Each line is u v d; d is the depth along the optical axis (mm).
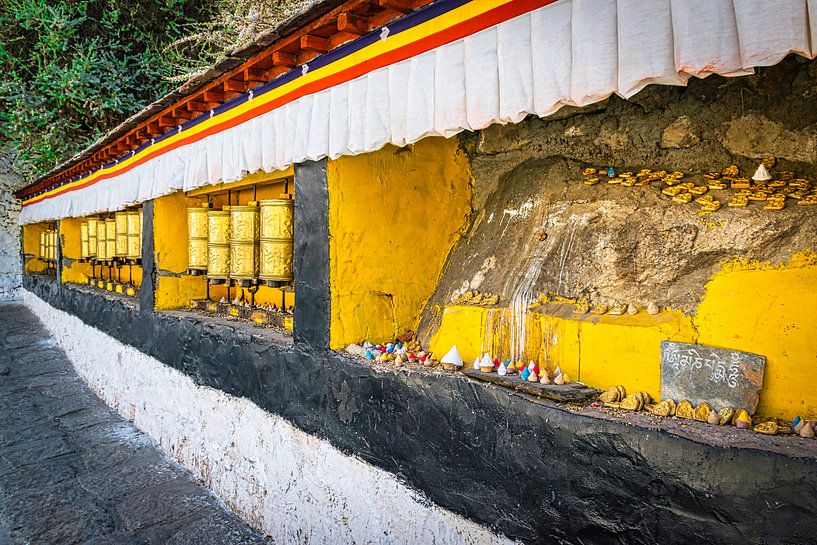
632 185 2906
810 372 1991
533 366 2689
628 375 2449
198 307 6539
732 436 1946
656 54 1803
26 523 4793
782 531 1763
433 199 4035
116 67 16016
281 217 4500
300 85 3580
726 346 2195
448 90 2551
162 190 5668
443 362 3139
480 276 3502
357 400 3398
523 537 2482
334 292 3615
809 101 2418
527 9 2232
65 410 7801
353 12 3006
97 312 8594
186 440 5633
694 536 1944
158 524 4648
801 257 2145
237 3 10289
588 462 2227
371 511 3309
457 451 2789
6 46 15656
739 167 2637
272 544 4211
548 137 3426
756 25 1604
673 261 2529
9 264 16703
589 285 2824
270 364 4250
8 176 16641
